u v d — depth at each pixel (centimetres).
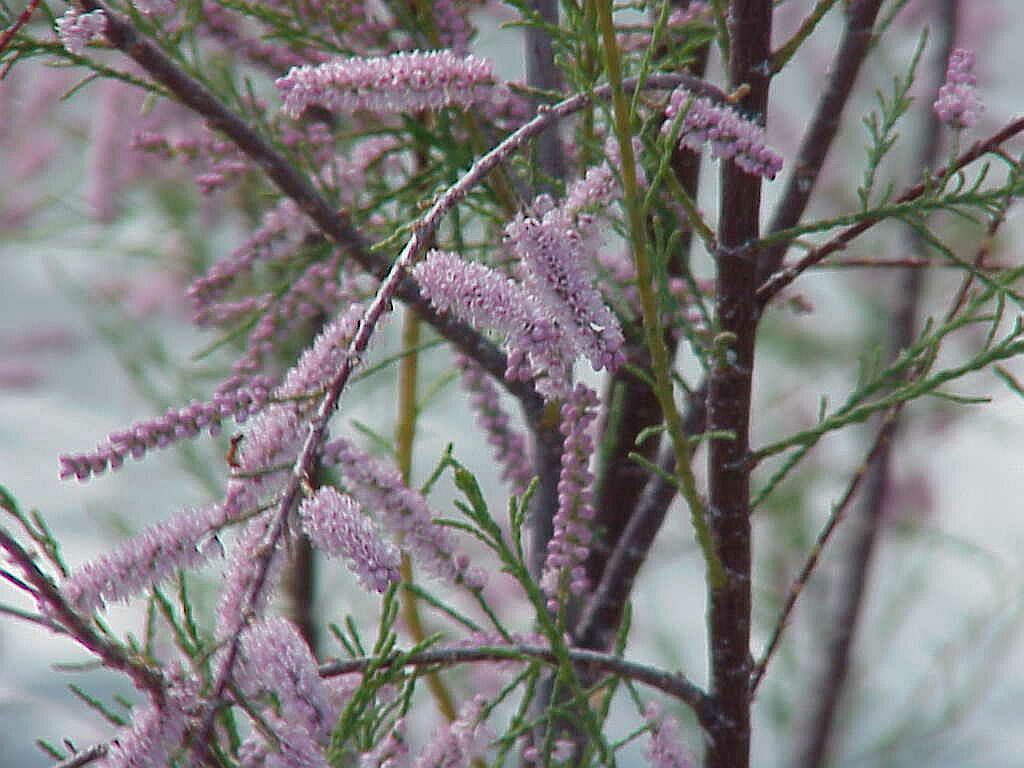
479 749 102
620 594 112
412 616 120
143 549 95
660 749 103
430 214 97
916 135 173
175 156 111
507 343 96
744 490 104
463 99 99
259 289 113
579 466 103
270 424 96
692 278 104
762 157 99
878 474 186
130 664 95
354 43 111
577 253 97
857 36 109
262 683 95
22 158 156
